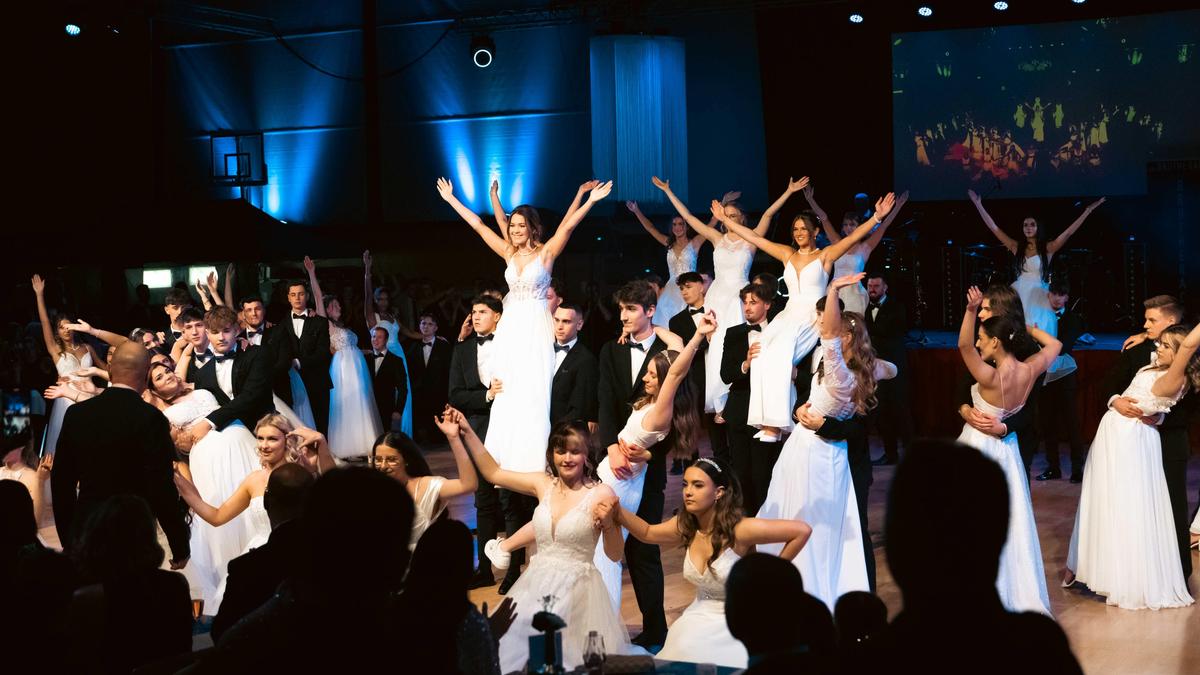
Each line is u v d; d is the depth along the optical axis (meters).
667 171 16.12
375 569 1.96
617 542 4.52
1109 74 15.38
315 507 1.96
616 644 4.43
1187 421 5.91
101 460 4.64
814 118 16.66
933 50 16.08
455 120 17.94
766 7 15.44
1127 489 5.78
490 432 6.34
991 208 16.25
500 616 3.61
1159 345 5.79
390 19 18.06
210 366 6.38
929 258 16.30
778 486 5.21
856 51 16.39
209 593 5.73
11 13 17.50
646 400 5.18
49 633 3.17
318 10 18.28
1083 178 15.62
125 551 3.34
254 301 8.55
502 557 4.64
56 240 14.17
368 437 9.77
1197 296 15.45
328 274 16.23
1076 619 5.57
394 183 18.28
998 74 15.85
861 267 10.17
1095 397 10.93
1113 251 15.89
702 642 4.15
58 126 18.05
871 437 11.91
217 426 6.08
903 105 16.30
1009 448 5.40
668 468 10.22
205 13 18.11
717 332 8.45
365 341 11.96
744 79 16.91
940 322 16.31
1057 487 8.95
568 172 17.53
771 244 7.27
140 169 18.84
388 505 1.97
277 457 5.23
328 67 18.41
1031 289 10.36
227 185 18.83
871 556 5.44
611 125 16.03
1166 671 4.76
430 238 17.83
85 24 17.11
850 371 5.14
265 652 1.99
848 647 2.41
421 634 2.36
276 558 3.37
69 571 3.23
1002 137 15.91
